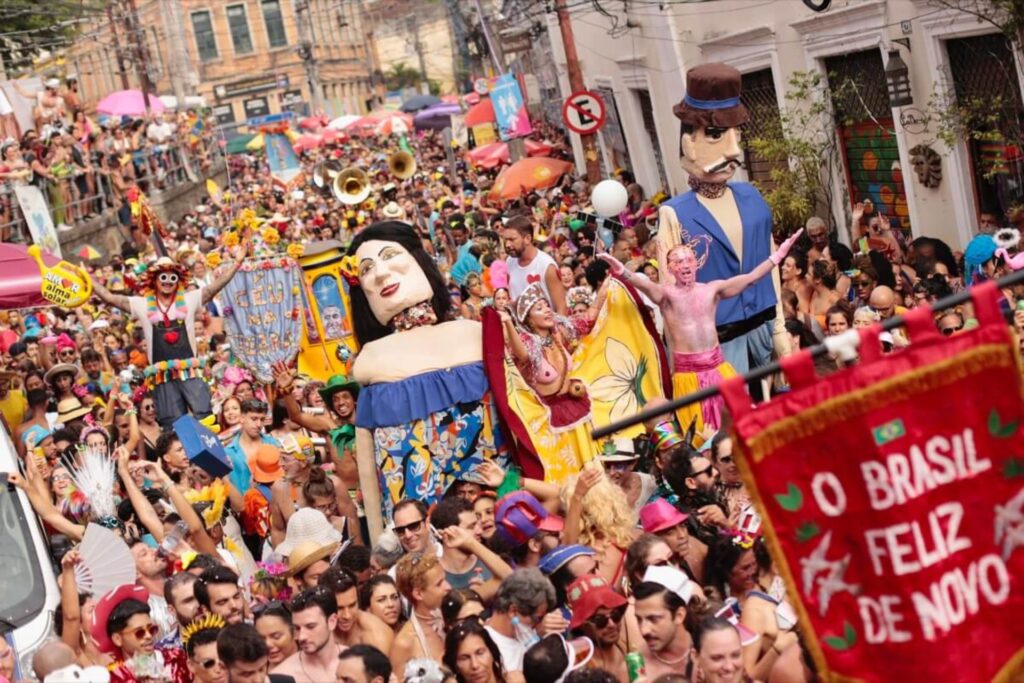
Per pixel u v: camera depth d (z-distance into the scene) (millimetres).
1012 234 17047
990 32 22078
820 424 6289
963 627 6312
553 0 34406
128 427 19297
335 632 10992
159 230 31109
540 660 9617
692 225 16703
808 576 6328
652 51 35531
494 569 11766
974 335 6348
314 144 83188
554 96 54406
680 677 8953
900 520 6262
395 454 15492
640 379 15898
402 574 11109
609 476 13344
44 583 12867
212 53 121312
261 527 15570
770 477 6312
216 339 26375
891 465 6266
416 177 55000
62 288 19953
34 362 24266
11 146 39094
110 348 26562
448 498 12039
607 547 11945
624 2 34094
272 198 56094
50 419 20609
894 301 17031
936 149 23938
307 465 15234
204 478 14812
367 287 15812
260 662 9672
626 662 9867
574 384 15227
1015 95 22219
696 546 11445
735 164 16844
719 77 16609
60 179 41938
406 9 129875
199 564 12164
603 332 15844
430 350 15617
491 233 26172
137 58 62094
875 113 25984
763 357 16875
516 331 15125
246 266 23422
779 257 16281
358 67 133625
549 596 10320
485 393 15383
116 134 52469
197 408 21438
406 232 16047
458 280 26125
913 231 25219
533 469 15055
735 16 29984
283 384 18219
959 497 6336
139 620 11031
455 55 101438
